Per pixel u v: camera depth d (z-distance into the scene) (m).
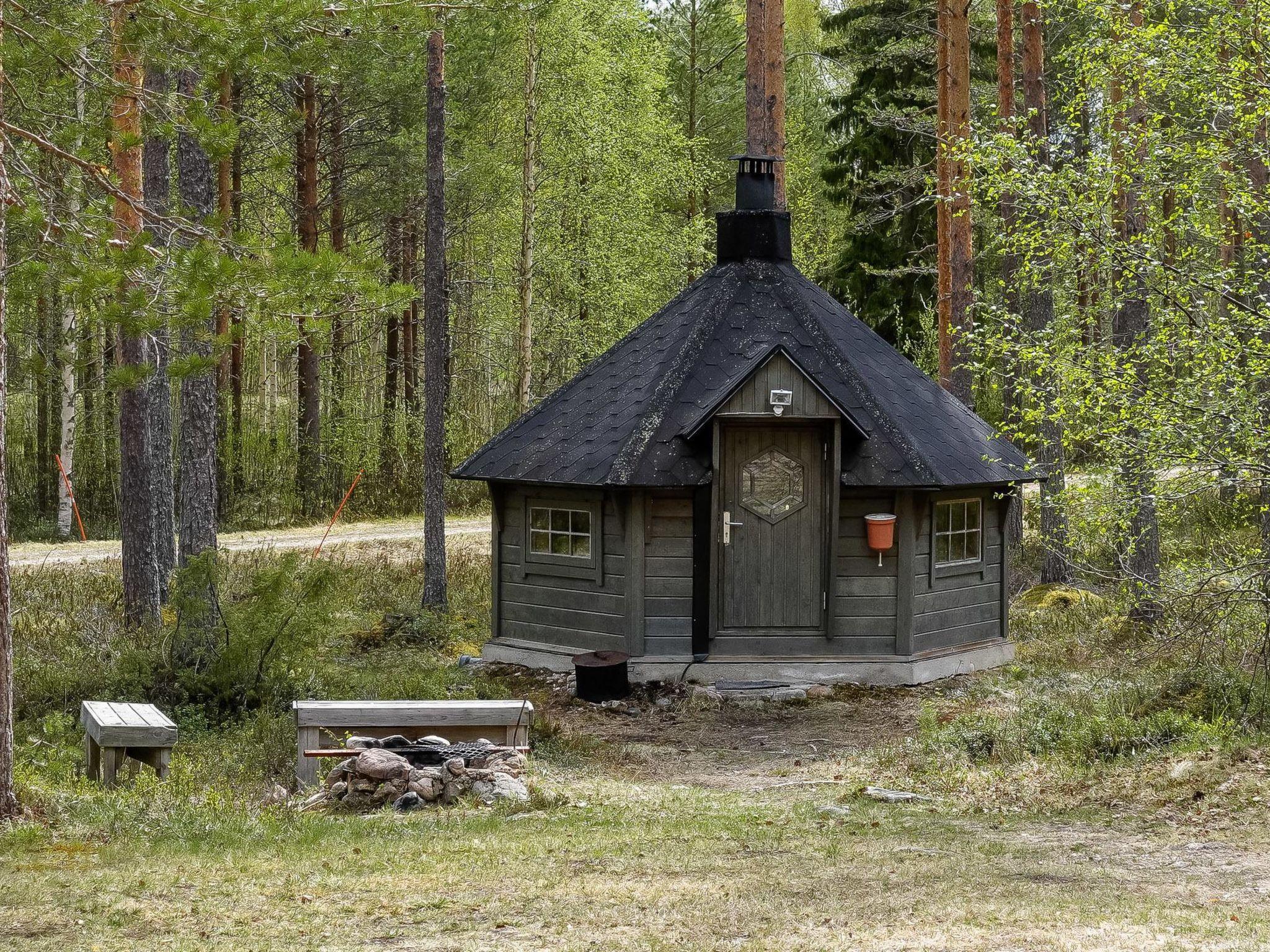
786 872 7.11
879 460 15.29
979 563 16.83
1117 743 10.35
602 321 34.19
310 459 34.56
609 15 34.03
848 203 32.75
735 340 16.34
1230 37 10.89
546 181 33.19
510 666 16.67
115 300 10.53
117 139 11.62
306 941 5.67
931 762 11.02
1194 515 15.95
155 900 6.46
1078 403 10.55
